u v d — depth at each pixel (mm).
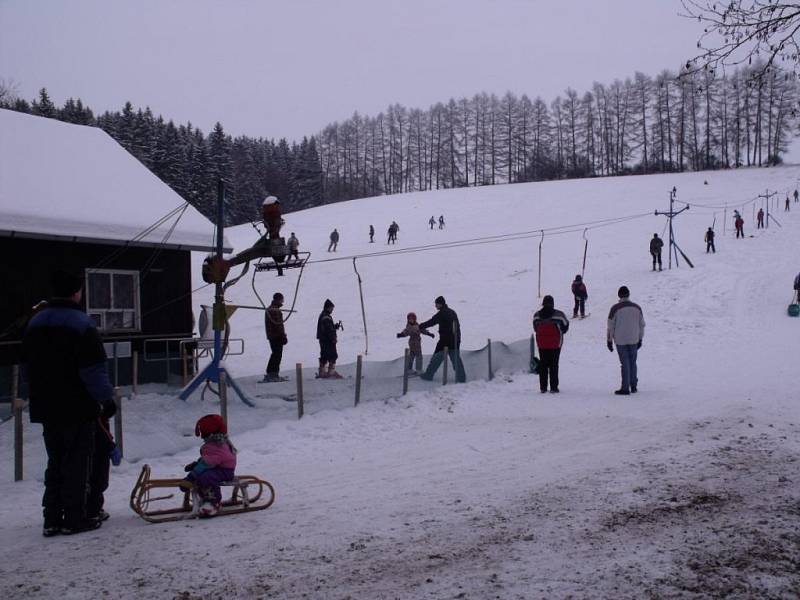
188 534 5488
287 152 134500
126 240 14750
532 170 123188
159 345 16234
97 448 5844
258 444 9414
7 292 13539
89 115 92125
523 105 123500
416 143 134250
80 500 5578
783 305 25453
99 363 5523
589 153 118688
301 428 10297
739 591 4082
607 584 4234
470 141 126625
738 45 6707
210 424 6082
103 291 15273
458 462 8047
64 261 14461
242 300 35906
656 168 105938
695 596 4027
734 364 16016
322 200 130625
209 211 88000
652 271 33625
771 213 54625
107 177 16953
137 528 5711
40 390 5500
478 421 10672
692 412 10461
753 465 7289
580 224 54594
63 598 4191
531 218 60406
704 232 47062
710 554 4707
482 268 39438
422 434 9945
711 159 89562
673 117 54500
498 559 4746
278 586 4344
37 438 8602
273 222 12664
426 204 74812
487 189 84688
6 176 14734
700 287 28875
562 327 13117
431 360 13602
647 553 4770
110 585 4391
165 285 16422
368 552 4945
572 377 15531
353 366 13719
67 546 5230
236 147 113938
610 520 5559
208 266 11922
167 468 8203
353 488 6945
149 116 98438
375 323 28531
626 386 12508
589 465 7539
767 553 4695
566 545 4988
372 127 136875
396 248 48844
